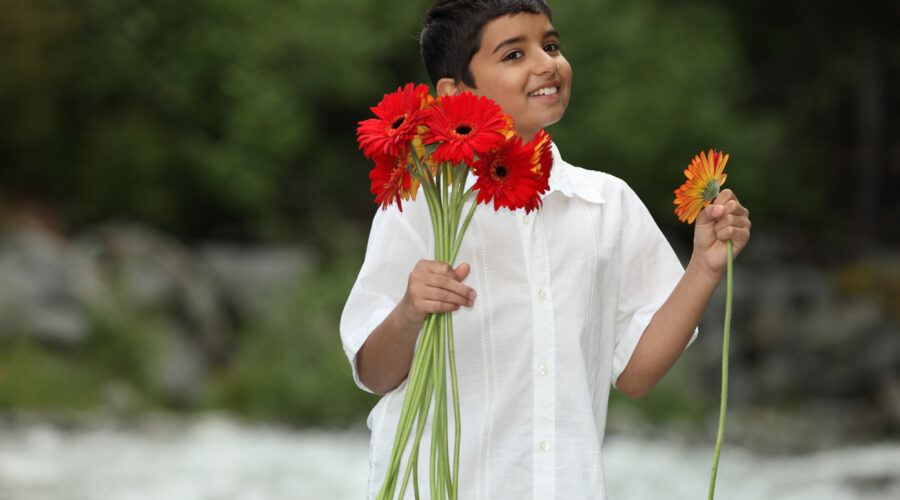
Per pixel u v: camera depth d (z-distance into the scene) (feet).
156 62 51.37
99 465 26.71
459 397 7.14
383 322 6.88
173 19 51.39
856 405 46.06
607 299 7.51
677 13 60.44
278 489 25.43
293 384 38.11
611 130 54.70
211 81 52.26
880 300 51.01
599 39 56.39
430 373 6.53
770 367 47.44
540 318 7.16
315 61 54.03
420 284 6.45
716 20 60.23
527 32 7.38
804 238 60.23
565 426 7.05
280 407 37.93
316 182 56.13
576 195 7.49
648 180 56.39
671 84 56.18
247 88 51.44
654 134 55.21
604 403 7.46
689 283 7.16
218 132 52.70
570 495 6.95
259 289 44.50
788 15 66.23
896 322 49.14
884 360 46.83
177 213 50.62
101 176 49.01
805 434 40.83
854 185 65.72
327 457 30.37
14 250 38.14
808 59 67.00
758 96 66.18
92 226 48.78
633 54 56.49
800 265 56.95
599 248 7.43
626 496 26.84
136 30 50.52
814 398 46.55
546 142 6.45
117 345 37.70
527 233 7.27
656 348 7.37
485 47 7.41
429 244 7.40
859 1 65.46
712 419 42.75
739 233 6.88
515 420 7.07
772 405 46.16
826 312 49.52
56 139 50.39
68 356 36.78
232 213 52.26
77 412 33.68
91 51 50.39
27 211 48.57
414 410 6.44
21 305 36.55
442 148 6.27
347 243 50.24
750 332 48.65
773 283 51.42
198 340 41.50
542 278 7.23
